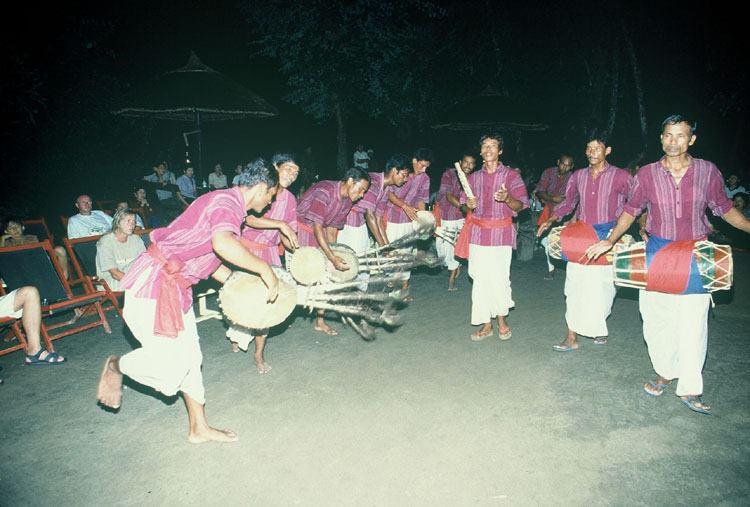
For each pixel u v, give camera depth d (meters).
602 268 4.61
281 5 13.77
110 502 2.94
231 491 3.01
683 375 3.69
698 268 3.42
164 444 3.48
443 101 16.30
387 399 4.02
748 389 4.07
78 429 3.69
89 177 10.79
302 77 14.06
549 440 3.43
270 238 4.49
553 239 4.68
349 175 4.71
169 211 10.10
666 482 2.99
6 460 3.34
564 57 14.99
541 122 10.35
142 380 3.17
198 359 3.35
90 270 6.11
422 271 8.26
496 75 15.51
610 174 4.35
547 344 5.08
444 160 17.52
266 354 4.93
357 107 15.24
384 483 3.04
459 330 5.51
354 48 13.75
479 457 3.26
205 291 6.00
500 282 5.04
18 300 4.73
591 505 2.83
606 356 4.75
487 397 4.02
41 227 7.57
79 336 5.54
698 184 3.47
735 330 5.35
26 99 8.72
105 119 10.56
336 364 4.68
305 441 3.47
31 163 9.88
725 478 3.02
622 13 13.47
